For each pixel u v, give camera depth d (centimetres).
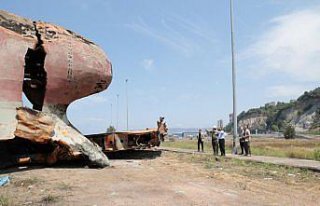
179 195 990
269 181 1243
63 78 1599
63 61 1592
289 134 7450
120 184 1159
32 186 1126
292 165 1602
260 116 18162
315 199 969
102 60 1770
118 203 898
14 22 1480
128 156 2145
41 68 1583
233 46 2488
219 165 1675
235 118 2445
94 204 888
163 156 2153
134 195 991
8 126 1358
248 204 897
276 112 17162
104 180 1240
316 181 1247
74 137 1538
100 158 1561
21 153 1630
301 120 14938
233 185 1158
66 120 1658
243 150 2433
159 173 1414
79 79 1661
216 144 2250
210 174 1388
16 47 1434
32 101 1645
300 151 2425
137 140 2009
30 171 1462
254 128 17488
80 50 1673
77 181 1219
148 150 2447
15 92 1404
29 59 1580
